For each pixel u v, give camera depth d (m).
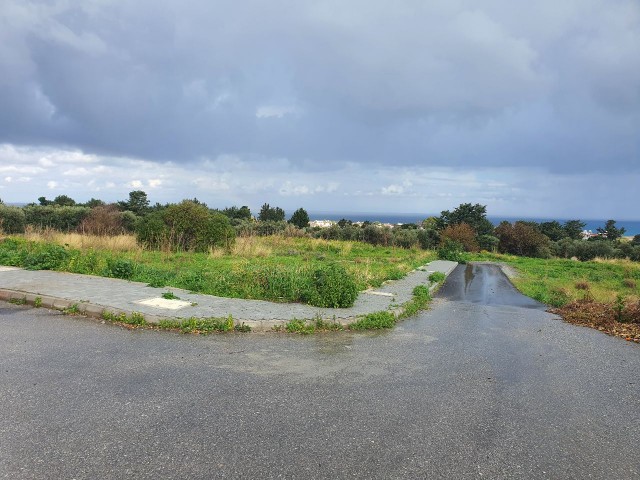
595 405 4.84
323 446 3.68
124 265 11.44
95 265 12.30
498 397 4.95
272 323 7.55
